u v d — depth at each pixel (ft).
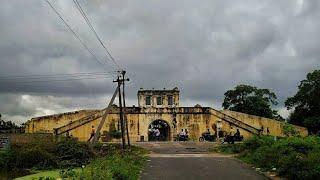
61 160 108.78
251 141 123.03
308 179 69.51
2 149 120.67
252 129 211.41
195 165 94.12
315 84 220.02
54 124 209.46
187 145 162.61
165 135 229.04
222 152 129.49
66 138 149.89
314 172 69.15
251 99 256.11
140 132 215.31
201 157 111.75
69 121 209.77
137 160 96.84
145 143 174.70
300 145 94.22
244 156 108.58
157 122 225.76
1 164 104.01
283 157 83.97
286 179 75.05
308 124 214.69
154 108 217.77
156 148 149.28
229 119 215.72
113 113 211.20
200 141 195.11
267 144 112.88
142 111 217.36
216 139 204.54
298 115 228.22
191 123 217.36
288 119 234.38
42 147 116.88
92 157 115.55
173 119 217.77
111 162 82.23
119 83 140.67
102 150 133.08
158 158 108.17
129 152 119.14
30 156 105.40
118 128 210.18
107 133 208.95
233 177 78.79
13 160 105.19
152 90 225.35
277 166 84.28
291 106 229.45
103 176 64.95
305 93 221.87
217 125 215.31
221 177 78.69
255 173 83.51
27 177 80.48
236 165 94.79
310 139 98.17
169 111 218.18
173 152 133.08
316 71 220.84
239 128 213.66
